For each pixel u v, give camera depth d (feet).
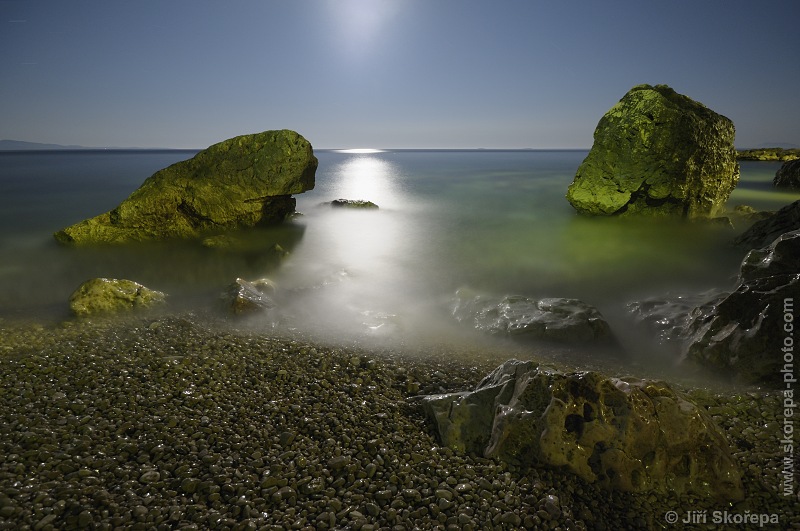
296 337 32.30
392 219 83.10
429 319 37.86
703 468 17.66
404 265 54.29
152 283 45.98
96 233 59.62
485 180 154.20
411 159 432.25
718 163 69.62
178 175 65.67
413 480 17.89
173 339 30.53
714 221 67.77
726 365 26.05
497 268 53.01
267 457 18.97
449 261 56.03
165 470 18.03
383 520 15.92
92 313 34.71
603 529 15.79
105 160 274.77
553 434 18.08
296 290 42.80
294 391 24.53
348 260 56.34
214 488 17.06
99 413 21.62
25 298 40.57
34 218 77.92
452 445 19.88
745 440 20.31
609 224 72.95
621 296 43.24
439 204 100.99
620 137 71.26
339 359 28.76
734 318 27.40
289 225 75.05
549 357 30.09
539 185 135.64
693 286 44.47
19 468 17.52
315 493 17.15
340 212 89.10
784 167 120.67
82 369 25.77
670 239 63.00
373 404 23.45
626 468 17.39
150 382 24.61
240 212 66.13
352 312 38.22
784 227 47.24
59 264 51.98
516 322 33.78
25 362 26.35
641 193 71.61
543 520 16.07
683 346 29.55
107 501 16.24
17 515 15.38
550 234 69.41
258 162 66.90
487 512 16.35
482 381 23.61
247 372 26.50
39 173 161.38
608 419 18.24
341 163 315.58
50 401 22.41
